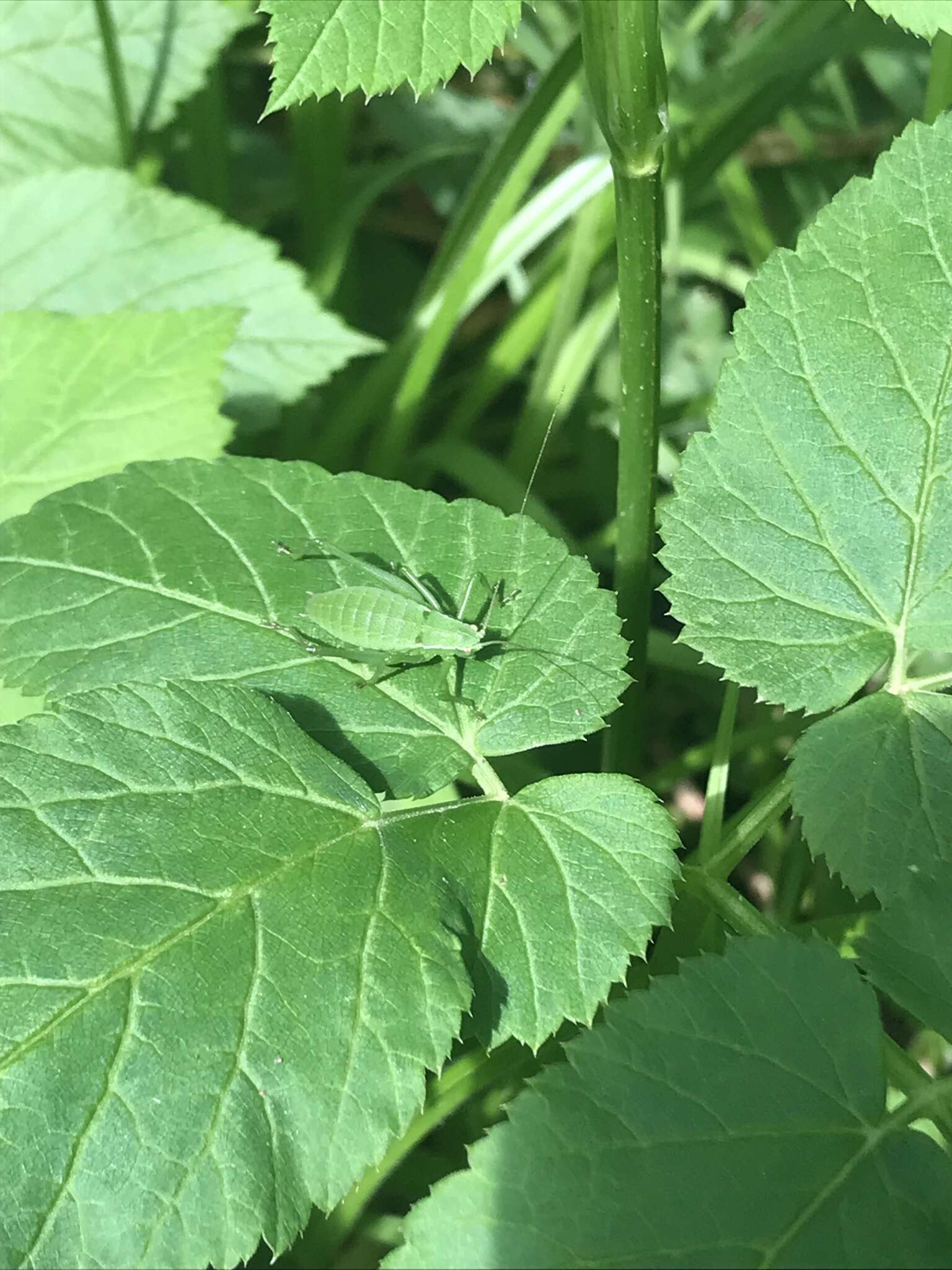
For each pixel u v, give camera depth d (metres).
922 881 0.10
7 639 0.11
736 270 0.22
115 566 0.12
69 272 0.17
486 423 0.23
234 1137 0.09
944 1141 0.10
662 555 0.11
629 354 0.12
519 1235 0.09
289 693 0.11
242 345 0.17
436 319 0.19
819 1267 0.09
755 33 0.21
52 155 0.18
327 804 0.10
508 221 0.19
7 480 0.13
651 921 0.10
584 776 0.11
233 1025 0.09
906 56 0.23
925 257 0.11
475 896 0.10
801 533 0.11
